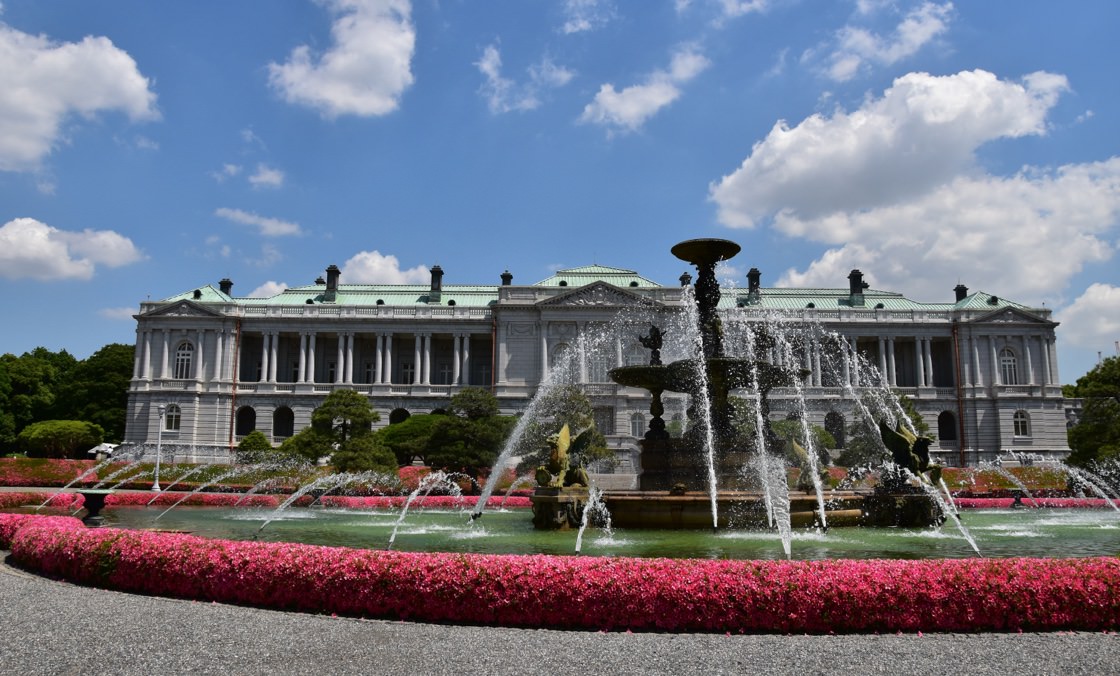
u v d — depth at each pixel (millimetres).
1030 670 10305
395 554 13977
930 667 10422
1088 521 30312
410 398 98500
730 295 105312
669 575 12766
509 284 104188
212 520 30281
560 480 24609
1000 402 95750
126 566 15547
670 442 27922
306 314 100375
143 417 96000
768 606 12352
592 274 102125
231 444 96500
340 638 11820
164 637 11742
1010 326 97750
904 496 25922
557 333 95938
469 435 61531
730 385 27594
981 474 68188
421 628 12555
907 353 103812
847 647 11398
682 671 10219
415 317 100250
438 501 39344
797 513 23953
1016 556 18547
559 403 67750
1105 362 68375
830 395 91625
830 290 108000
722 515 23547
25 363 103562
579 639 11828
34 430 83500
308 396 98688
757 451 26859
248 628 12352
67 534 17203
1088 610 12438
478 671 10156
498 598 12859
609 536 21875
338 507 39188
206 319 99062
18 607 13797
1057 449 94938
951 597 12398
